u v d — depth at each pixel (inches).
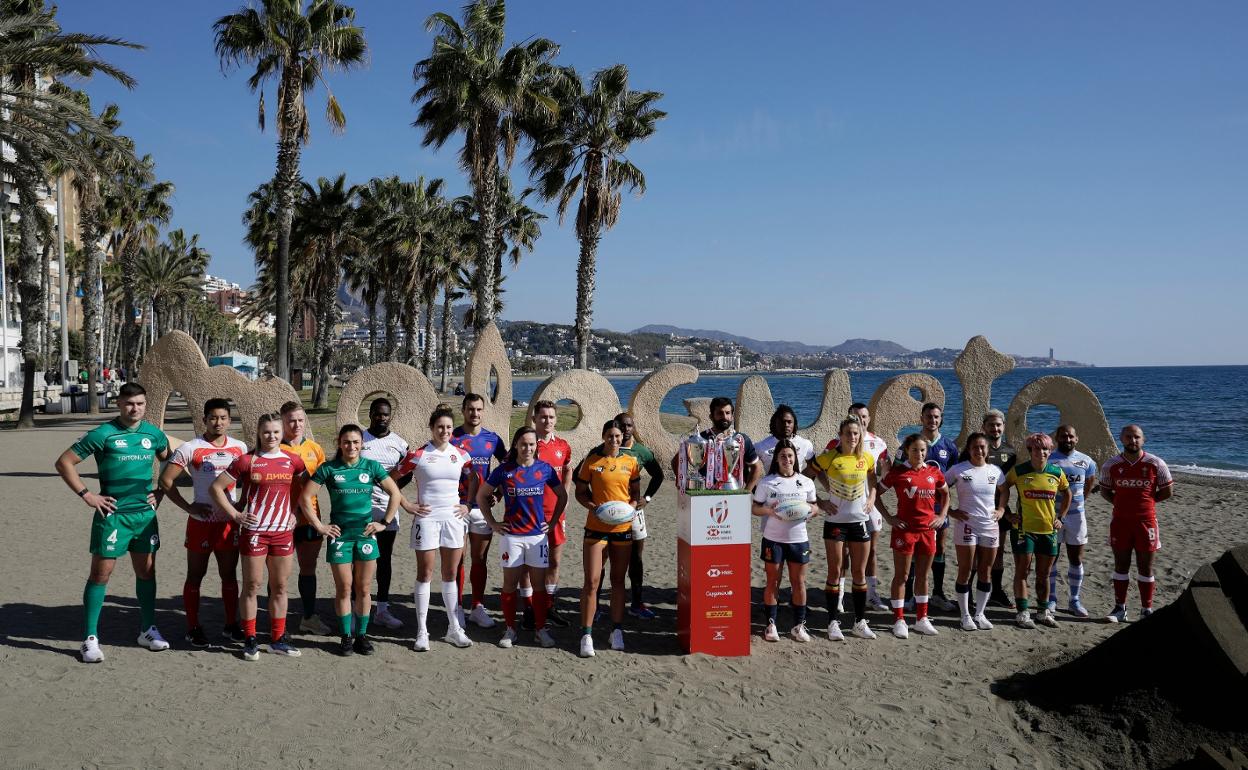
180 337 550.3
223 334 4335.6
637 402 627.2
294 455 248.1
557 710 211.6
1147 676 204.5
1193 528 465.1
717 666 246.5
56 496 528.4
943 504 283.4
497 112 930.1
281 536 241.6
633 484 263.1
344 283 1956.2
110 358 2942.9
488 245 956.6
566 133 1046.4
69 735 187.2
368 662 243.3
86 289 1392.7
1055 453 306.5
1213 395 2866.6
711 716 209.8
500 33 922.1
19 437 919.7
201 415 551.8
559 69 1031.0
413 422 584.4
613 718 207.3
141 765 174.6
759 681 234.7
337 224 1454.2
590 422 617.0
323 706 209.5
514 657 252.1
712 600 255.3
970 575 284.5
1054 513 284.5
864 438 320.2
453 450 266.5
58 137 761.6
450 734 195.3
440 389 2151.8
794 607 271.7
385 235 1579.7
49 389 1471.5
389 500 255.0
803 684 232.7
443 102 957.8
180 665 234.7
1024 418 626.5
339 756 182.1
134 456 238.7
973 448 284.0
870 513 310.3
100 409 1459.2
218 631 267.3
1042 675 230.4
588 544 257.8
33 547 381.7
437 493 259.8
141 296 2442.2
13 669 225.6
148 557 244.1
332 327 1566.2
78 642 249.9
